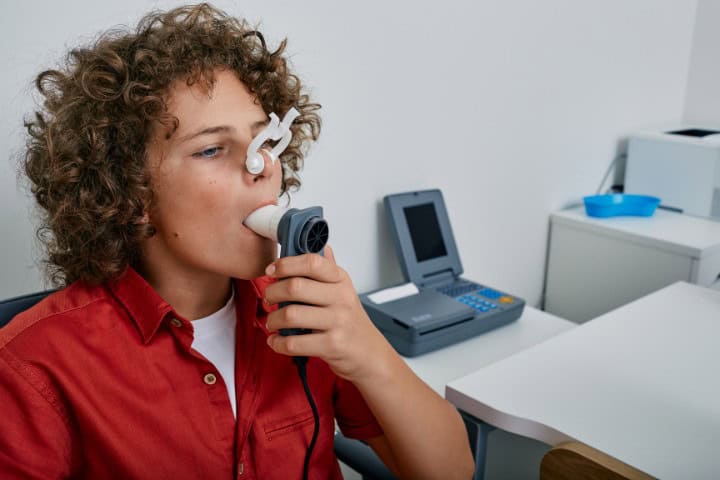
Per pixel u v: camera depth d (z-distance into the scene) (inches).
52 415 25.8
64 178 26.9
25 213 39.3
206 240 26.4
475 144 65.7
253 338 30.4
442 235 61.2
